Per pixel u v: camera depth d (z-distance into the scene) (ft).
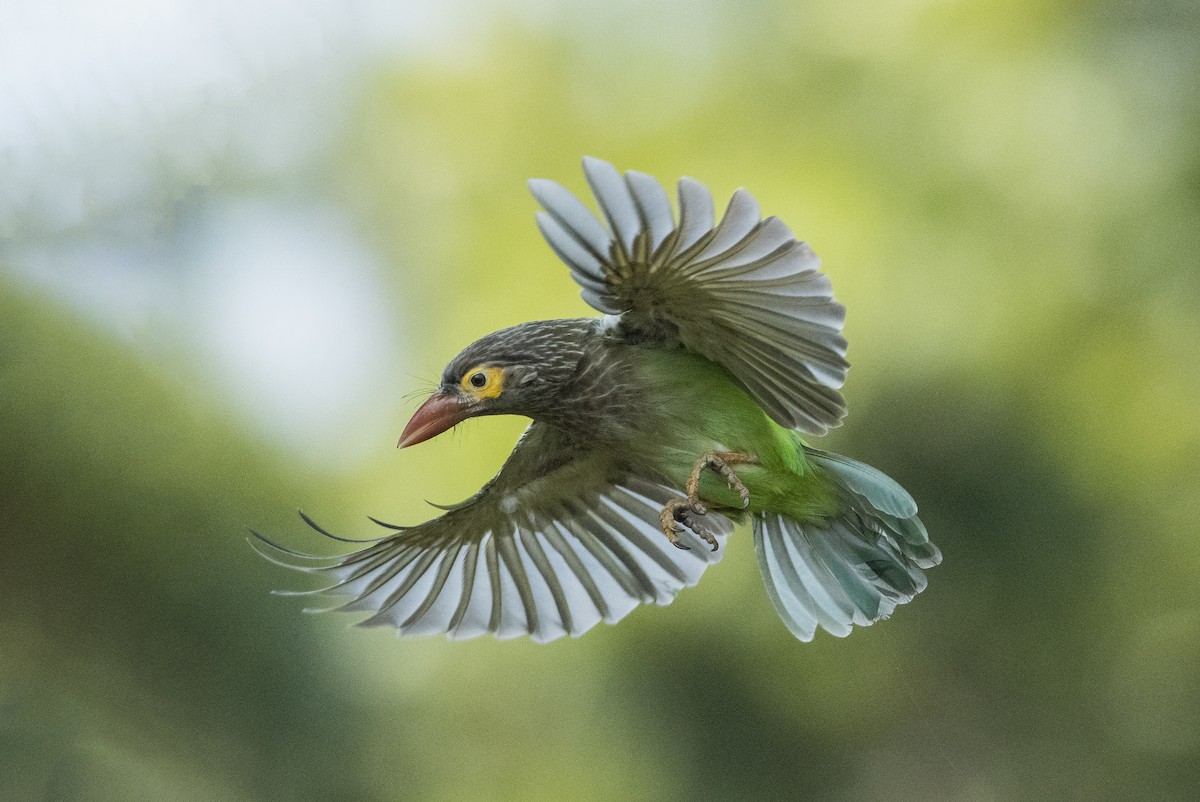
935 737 39.50
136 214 34.17
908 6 39.55
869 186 38.73
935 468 37.73
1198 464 37.96
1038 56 38.81
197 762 33.30
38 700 32.42
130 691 33.06
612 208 17.57
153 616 33.35
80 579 32.99
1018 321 37.78
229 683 33.60
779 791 38.55
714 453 21.36
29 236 33.12
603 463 24.12
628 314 20.49
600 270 18.80
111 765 32.53
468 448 36.88
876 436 37.63
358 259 39.42
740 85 40.45
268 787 33.83
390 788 34.99
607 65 41.60
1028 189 38.22
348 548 35.35
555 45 42.01
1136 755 39.19
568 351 21.48
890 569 22.86
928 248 38.14
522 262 39.99
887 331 37.63
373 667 35.27
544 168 41.27
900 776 39.73
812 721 38.65
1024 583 38.50
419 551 24.34
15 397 32.99
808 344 19.24
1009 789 39.47
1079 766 39.52
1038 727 39.34
